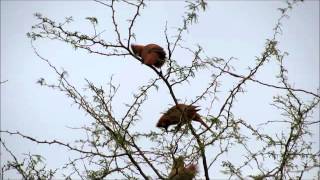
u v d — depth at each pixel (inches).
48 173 374.9
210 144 376.5
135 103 387.2
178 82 393.7
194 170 384.2
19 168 372.5
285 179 372.8
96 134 382.9
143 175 376.5
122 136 384.5
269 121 381.4
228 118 380.2
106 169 376.8
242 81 386.9
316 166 370.6
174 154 377.1
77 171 377.4
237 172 371.6
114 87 388.2
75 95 386.0
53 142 380.5
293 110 382.9
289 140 376.5
